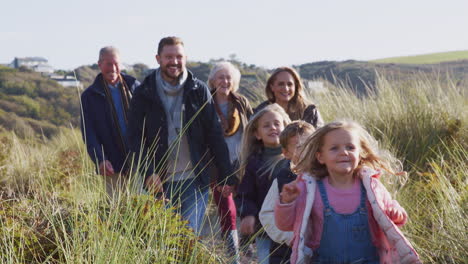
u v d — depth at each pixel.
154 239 3.61
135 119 4.87
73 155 8.39
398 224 3.38
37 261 3.47
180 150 4.88
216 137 4.98
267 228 3.82
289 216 3.34
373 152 3.44
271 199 3.83
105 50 6.05
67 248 3.35
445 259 4.10
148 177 4.66
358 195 3.32
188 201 4.86
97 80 6.12
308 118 5.91
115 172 5.90
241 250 3.97
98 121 6.01
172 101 4.88
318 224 3.32
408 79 8.75
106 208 3.90
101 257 3.20
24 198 4.29
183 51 4.86
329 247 3.29
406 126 7.42
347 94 8.80
